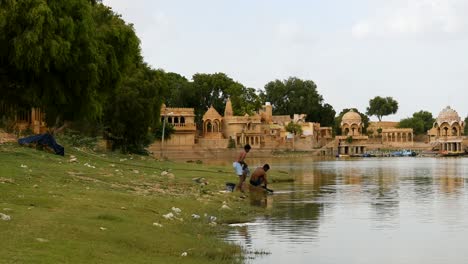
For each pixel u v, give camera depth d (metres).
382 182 43.97
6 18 25.47
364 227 20.52
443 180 46.59
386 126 196.88
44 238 13.43
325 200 29.42
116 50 35.69
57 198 19.88
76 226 15.34
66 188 23.20
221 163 91.12
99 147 61.88
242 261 14.95
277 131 154.50
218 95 154.38
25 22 25.77
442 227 20.48
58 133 55.09
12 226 14.23
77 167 32.72
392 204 27.59
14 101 28.41
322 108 186.38
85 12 28.12
